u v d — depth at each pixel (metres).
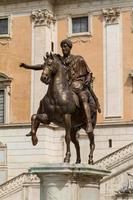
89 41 52.12
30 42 52.97
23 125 51.47
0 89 53.09
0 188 45.16
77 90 16.19
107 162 42.94
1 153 51.88
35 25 52.91
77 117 16.19
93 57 51.78
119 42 51.12
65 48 16.61
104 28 51.78
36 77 52.09
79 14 52.81
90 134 16.05
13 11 53.81
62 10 53.38
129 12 51.12
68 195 15.10
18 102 52.38
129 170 42.50
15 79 52.75
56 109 15.87
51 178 15.20
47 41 52.62
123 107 50.06
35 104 51.78
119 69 50.72
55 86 16.02
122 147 45.16
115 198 42.12
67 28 53.09
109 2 51.75
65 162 15.62
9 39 53.56
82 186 15.35
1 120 52.62
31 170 15.50
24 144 51.22
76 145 16.48
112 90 50.59
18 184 44.75
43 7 52.69
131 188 41.75
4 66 53.31
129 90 50.09
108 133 49.59
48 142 50.94
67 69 16.47
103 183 42.72
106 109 50.44
